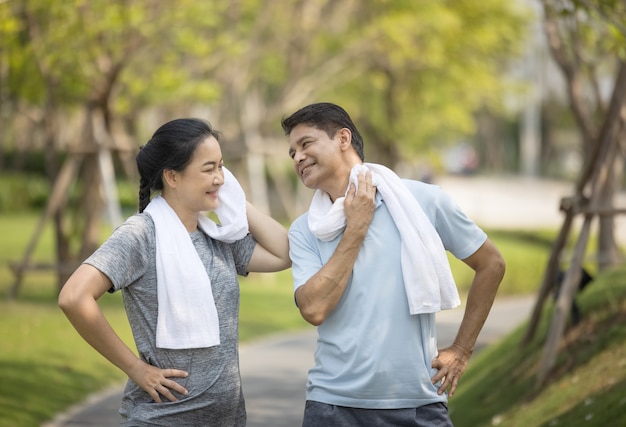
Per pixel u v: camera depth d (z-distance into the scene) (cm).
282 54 2450
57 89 1728
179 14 1636
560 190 5703
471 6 2505
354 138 448
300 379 1163
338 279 425
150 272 423
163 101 1825
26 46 1577
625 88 879
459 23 2434
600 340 857
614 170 1349
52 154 1731
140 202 442
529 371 912
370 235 434
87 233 1792
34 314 1509
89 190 1791
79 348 1267
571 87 1428
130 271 419
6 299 1700
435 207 443
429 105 2867
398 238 434
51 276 2105
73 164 1723
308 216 450
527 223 3816
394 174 443
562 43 1420
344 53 2508
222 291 432
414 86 2808
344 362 433
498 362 1016
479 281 453
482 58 2809
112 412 980
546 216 4125
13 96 1784
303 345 1460
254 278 2331
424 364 436
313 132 441
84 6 1545
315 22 2389
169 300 420
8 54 1548
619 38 783
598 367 800
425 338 438
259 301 1931
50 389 1039
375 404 431
